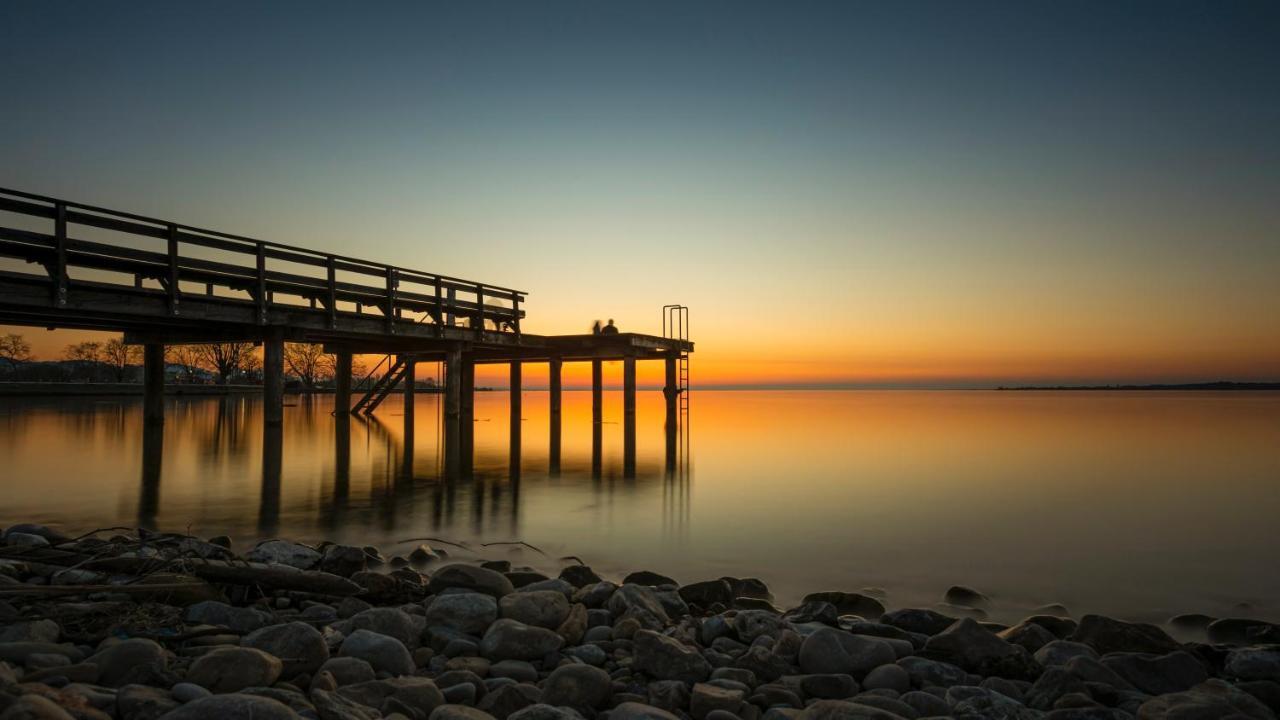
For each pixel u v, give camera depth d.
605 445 18.61
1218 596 6.35
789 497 10.87
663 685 4.11
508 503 10.12
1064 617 5.81
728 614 5.43
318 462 14.07
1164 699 3.93
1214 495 11.22
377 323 18.06
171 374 73.06
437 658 4.49
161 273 13.52
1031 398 96.06
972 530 8.73
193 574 5.48
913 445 19.56
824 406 57.19
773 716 3.74
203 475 12.10
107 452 15.23
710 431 24.97
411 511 9.45
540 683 4.18
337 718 3.36
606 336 24.55
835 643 4.57
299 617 5.06
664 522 9.05
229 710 3.11
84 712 3.06
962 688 4.09
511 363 28.42
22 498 9.88
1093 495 11.20
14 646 3.80
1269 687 4.18
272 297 15.68
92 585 5.01
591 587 5.75
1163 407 51.84
